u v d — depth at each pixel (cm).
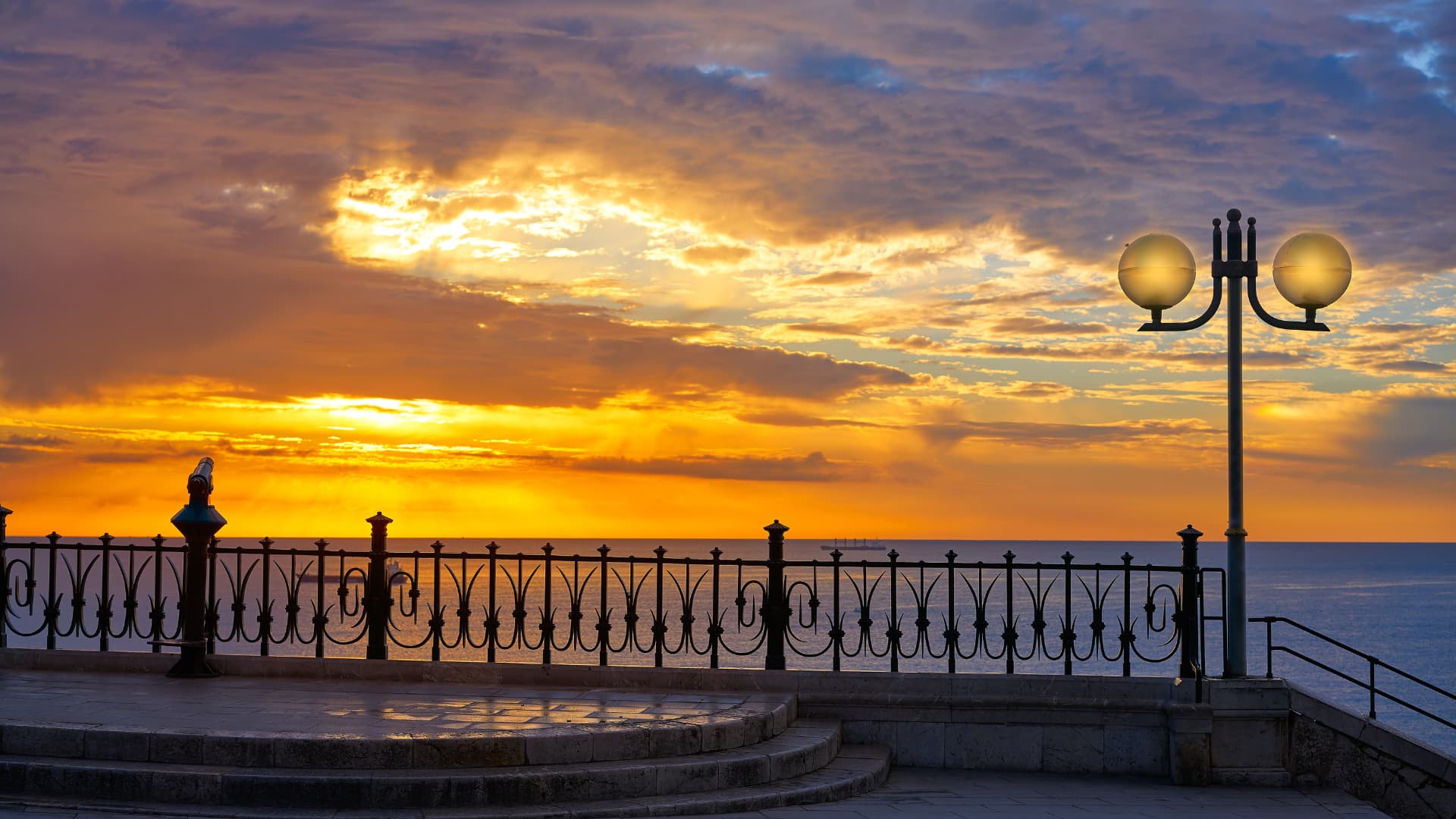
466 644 1188
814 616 1155
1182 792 1038
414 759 873
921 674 1130
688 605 1170
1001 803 962
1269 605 13138
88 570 1238
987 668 3397
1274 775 1080
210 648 1212
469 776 855
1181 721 1081
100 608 1223
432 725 935
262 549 1202
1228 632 1112
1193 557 1128
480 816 829
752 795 915
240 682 1155
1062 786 1052
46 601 1237
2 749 894
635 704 1059
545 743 900
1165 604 1138
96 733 881
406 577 1200
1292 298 1093
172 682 1150
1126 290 1122
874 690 1129
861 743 1127
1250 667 5403
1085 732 1117
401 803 839
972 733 1122
